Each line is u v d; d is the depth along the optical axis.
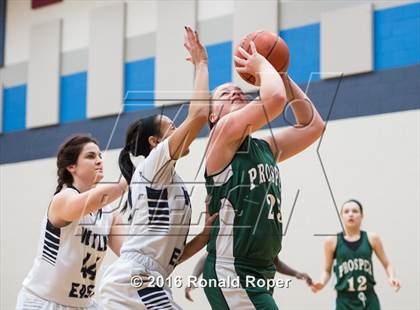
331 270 7.77
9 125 11.47
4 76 11.61
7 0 11.73
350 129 8.18
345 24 8.58
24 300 4.50
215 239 3.85
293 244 8.26
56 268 4.43
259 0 9.22
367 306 7.58
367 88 8.31
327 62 8.63
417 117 7.81
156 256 3.93
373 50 8.38
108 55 10.46
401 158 7.84
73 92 10.83
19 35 11.61
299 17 8.95
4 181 10.94
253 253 3.80
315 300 8.05
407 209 7.74
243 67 4.02
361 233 7.66
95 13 10.73
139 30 10.27
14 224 10.68
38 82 11.22
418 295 7.56
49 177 10.48
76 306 4.56
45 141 10.98
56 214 4.34
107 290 3.89
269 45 4.12
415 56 8.12
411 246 7.67
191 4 9.77
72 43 10.98
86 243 4.47
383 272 7.79
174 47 9.83
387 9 8.40
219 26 9.52
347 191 8.09
